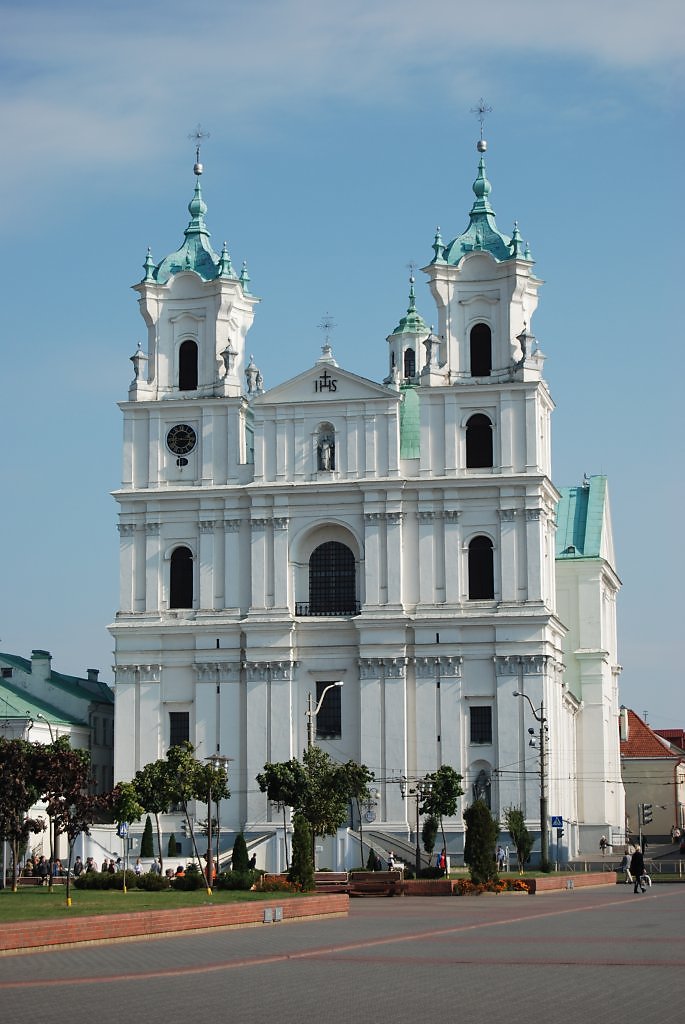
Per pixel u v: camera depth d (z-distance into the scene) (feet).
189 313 429.79
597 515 497.87
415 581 407.44
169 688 415.44
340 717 408.26
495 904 249.96
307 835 279.69
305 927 191.93
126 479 424.87
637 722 610.65
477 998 117.60
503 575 402.93
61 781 272.72
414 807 398.21
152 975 134.00
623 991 120.47
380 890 290.15
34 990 124.67
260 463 417.69
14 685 456.04
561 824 384.27
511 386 407.44
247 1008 113.91
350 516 412.77
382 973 134.72
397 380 452.35
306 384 417.90
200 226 441.68
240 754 408.67
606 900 257.55
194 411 424.46
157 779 329.93
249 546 417.28
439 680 401.70
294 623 408.87
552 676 411.75
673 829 588.91
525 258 412.57
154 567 419.95
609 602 513.45
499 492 406.00
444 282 415.23
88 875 277.23
